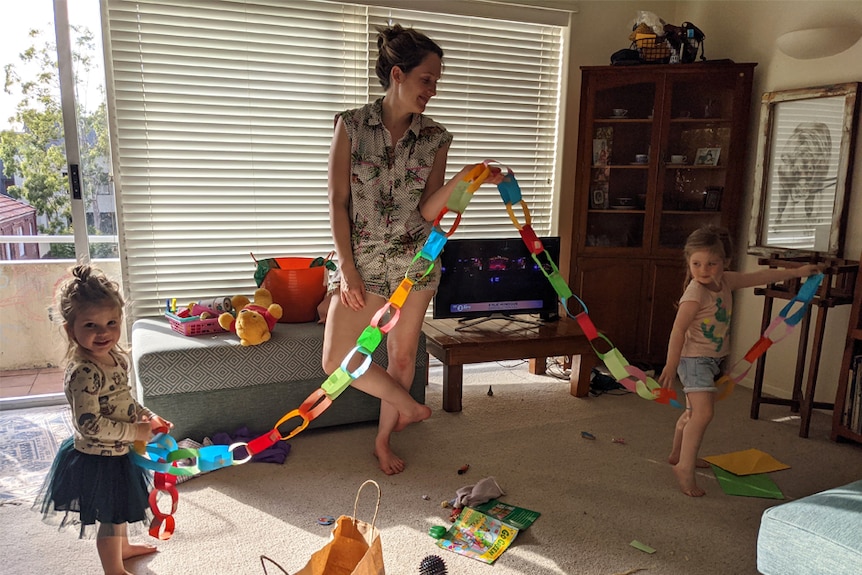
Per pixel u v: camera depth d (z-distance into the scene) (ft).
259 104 9.74
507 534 5.88
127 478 5.06
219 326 8.46
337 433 8.37
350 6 9.92
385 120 6.14
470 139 11.21
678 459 7.49
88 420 4.76
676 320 6.80
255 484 6.89
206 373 7.62
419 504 6.52
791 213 9.79
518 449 7.93
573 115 11.66
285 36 9.68
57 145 9.92
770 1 10.14
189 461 7.10
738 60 10.87
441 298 9.71
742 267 10.87
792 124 9.71
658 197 10.85
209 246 9.88
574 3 11.25
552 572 5.40
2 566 5.41
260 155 9.90
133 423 5.00
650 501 6.65
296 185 10.19
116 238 9.93
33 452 7.80
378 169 6.07
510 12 10.80
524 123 11.51
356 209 6.15
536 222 12.01
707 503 6.63
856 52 8.82
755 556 5.68
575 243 11.12
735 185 10.48
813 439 8.39
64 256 11.21
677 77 10.42
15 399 9.36
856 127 8.79
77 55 8.89
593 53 11.57
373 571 4.16
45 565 5.44
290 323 9.03
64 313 4.82
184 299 9.91
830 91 9.00
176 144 9.43
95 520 4.89
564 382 10.80
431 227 6.39
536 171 11.80
